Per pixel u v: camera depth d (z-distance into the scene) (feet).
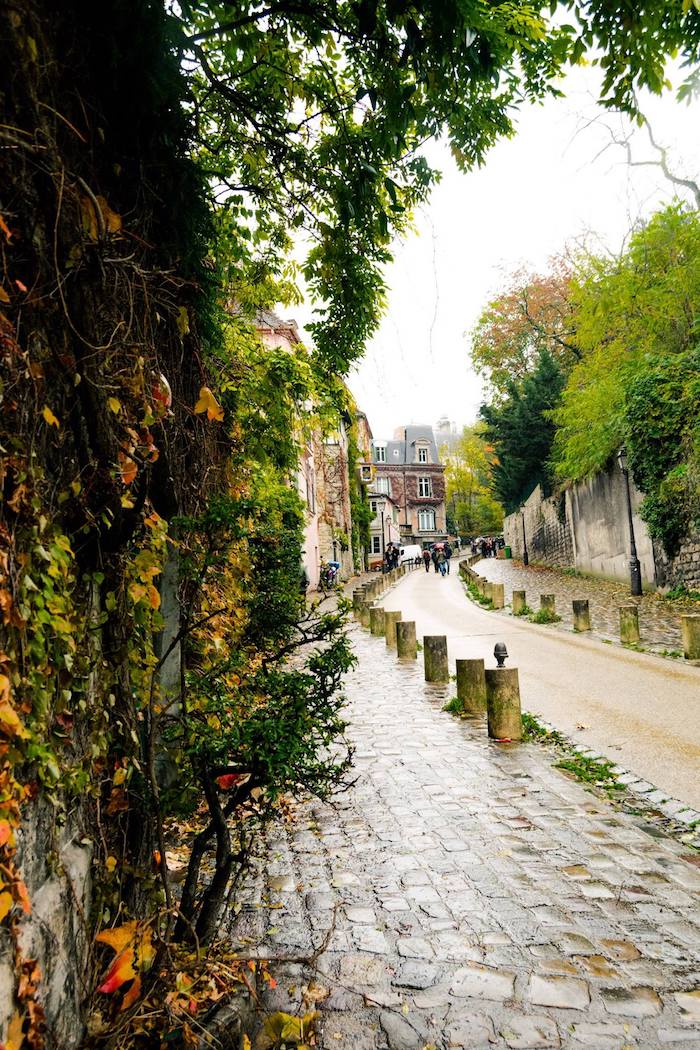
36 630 5.82
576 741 20.62
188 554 11.48
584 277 56.85
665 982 8.94
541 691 27.78
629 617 37.29
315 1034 8.08
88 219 7.22
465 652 39.11
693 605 48.11
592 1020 8.21
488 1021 8.24
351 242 15.40
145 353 9.25
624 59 10.85
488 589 69.72
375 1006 8.59
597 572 73.72
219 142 14.26
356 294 16.71
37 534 5.84
